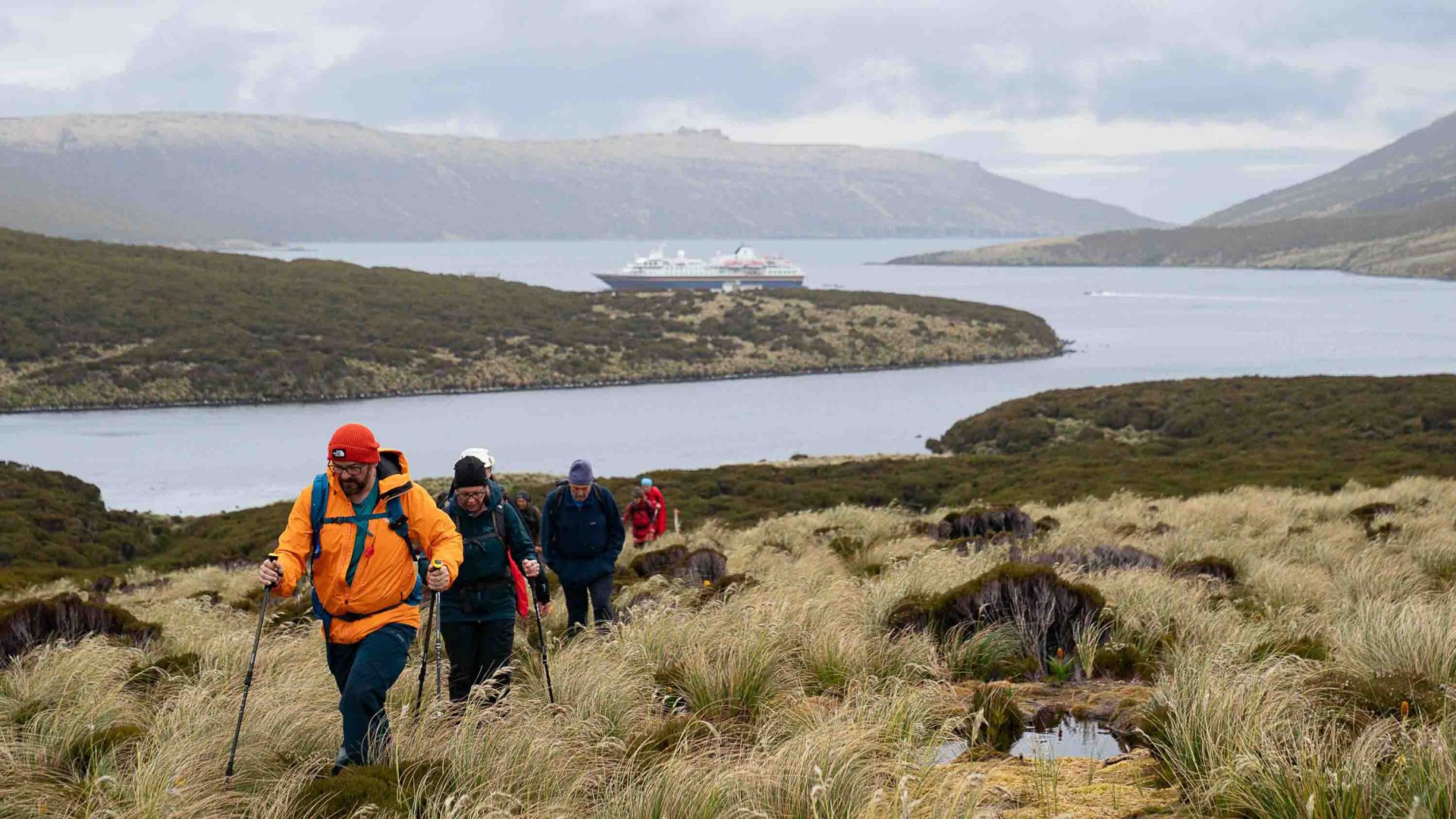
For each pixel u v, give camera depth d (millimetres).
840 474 49812
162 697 6793
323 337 144500
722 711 6086
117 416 113688
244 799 4586
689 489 45156
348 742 4875
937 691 6176
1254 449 56656
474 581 6305
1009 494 38031
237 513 49125
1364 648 6406
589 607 10398
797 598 8812
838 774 4230
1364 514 19203
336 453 4883
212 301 156375
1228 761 4191
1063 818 4004
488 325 159125
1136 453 62281
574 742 5219
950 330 168750
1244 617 8984
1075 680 6980
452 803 4191
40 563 35062
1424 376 77500
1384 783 3824
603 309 178375
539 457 86938
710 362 149625
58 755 5305
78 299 147250
